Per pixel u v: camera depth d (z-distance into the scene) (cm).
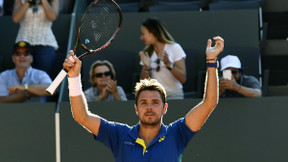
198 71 2395
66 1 2791
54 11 2456
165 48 2198
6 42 2677
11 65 2608
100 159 1961
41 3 2456
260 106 1959
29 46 2230
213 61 1180
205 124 1956
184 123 1220
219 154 1945
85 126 1239
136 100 1220
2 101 2097
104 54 2425
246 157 1942
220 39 1181
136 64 2558
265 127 1952
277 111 1953
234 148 1948
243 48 2400
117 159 1226
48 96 2206
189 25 2627
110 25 1557
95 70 2144
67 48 2467
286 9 2944
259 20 2789
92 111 1991
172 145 1201
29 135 1959
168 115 1981
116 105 1992
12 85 2108
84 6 2656
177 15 2638
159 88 1206
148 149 1196
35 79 2219
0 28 2694
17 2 2473
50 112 1966
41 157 1955
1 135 1959
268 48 2686
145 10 3120
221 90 2047
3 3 2859
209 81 1183
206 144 1950
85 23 1555
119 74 2427
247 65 2377
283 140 1944
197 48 2602
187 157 1947
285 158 1938
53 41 2455
